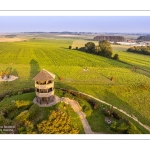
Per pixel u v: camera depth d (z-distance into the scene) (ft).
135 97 91.35
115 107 83.15
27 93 86.48
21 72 102.27
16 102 73.92
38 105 72.79
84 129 65.82
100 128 67.26
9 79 97.35
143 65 106.52
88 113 74.90
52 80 75.10
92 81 100.12
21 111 71.82
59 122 60.95
